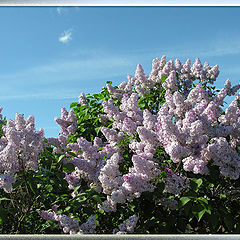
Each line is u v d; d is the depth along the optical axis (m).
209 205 2.63
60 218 2.89
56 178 3.26
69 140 4.75
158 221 2.97
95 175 3.15
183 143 2.94
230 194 3.27
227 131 3.22
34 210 3.22
